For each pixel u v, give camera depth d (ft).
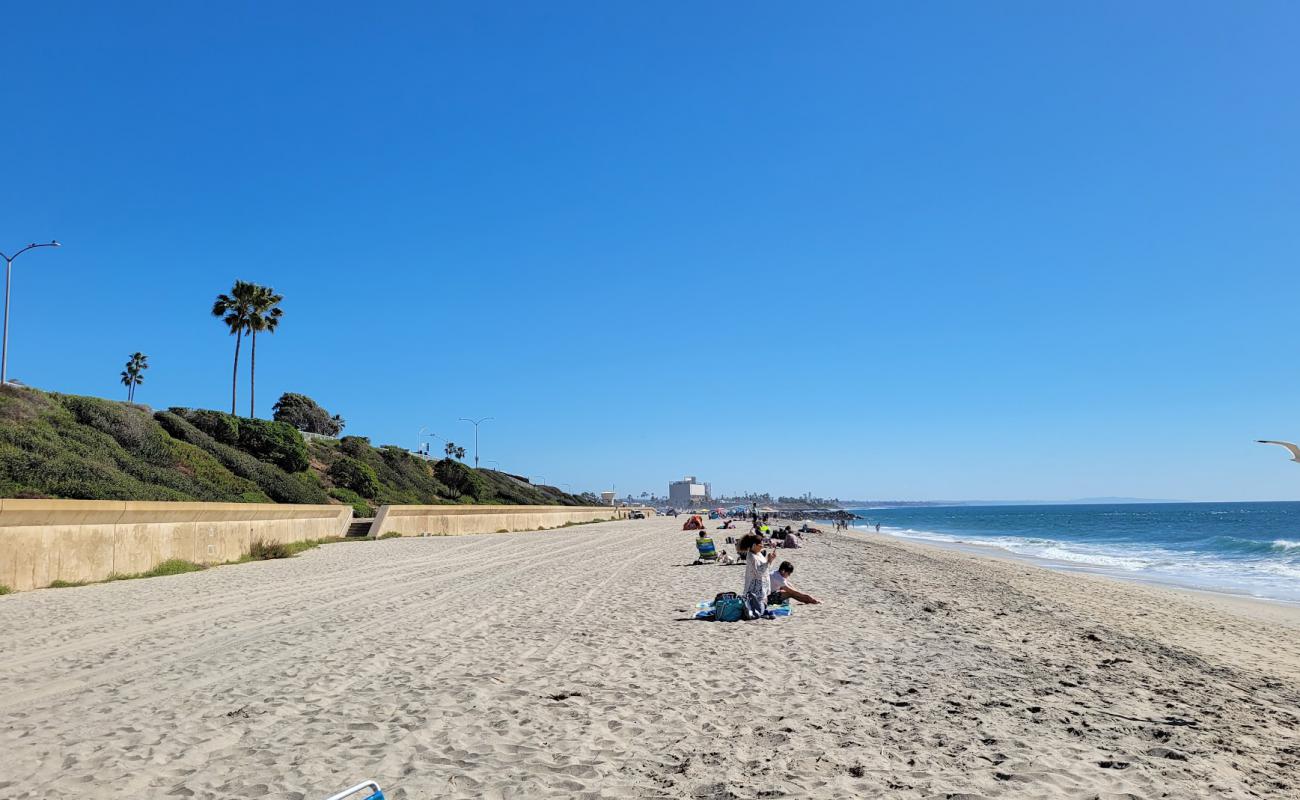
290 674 30.60
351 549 114.11
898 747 21.42
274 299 240.32
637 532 194.70
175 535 80.02
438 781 18.84
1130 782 18.78
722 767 19.80
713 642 37.68
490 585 64.39
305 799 17.71
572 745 21.67
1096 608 61.26
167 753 21.01
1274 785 18.98
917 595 61.26
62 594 57.77
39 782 18.84
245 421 185.16
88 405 137.90
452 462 284.00
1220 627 54.13
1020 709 25.67
